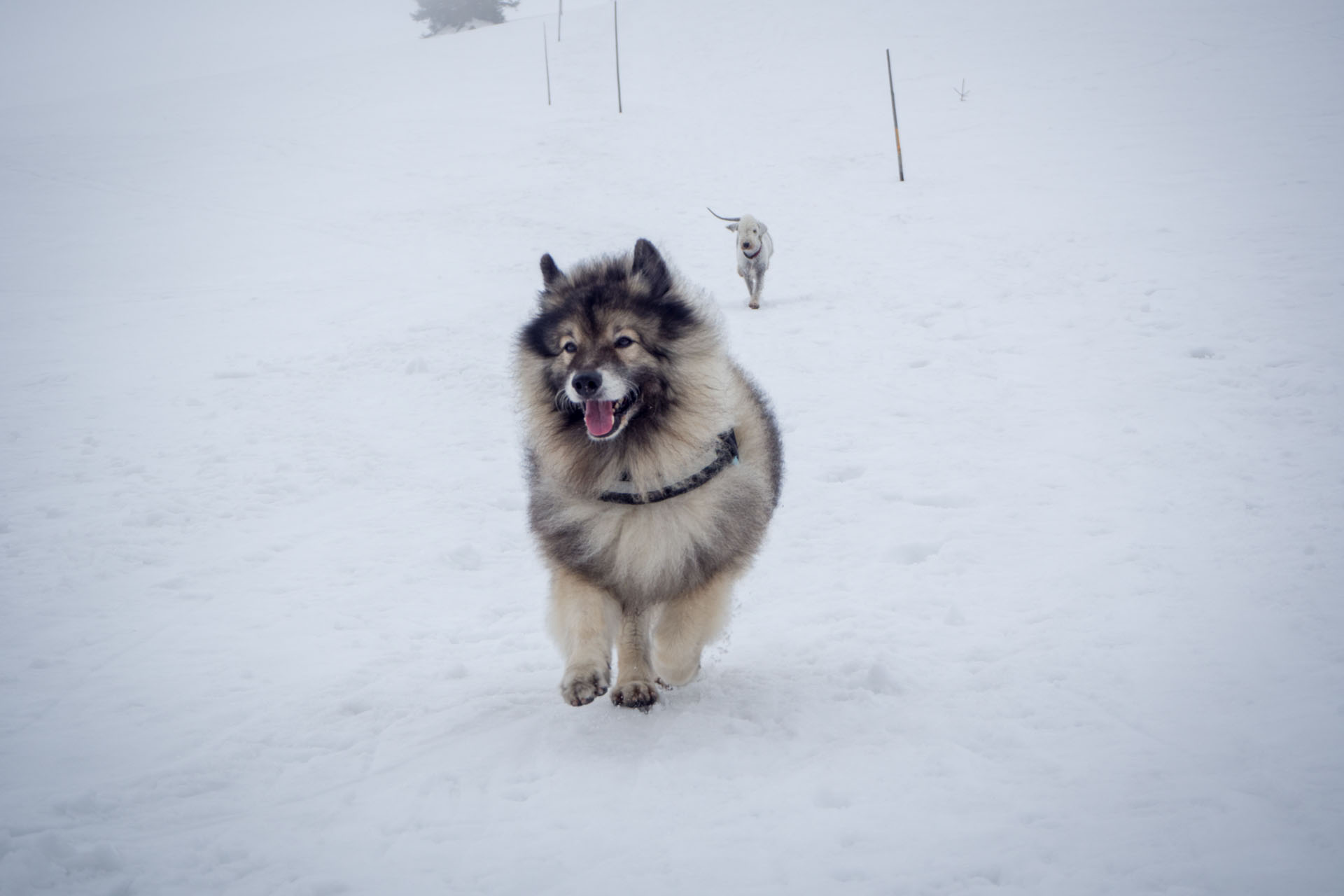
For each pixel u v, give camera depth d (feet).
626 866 9.05
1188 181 65.26
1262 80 98.02
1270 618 13.89
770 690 13.82
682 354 13.23
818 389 34.30
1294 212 51.24
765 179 88.38
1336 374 27.43
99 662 16.58
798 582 19.27
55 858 9.73
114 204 91.15
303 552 22.95
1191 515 19.36
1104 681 12.59
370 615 19.12
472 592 20.54
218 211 87.81
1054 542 19.29
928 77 119.85
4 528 24.76
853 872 8.55
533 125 118.42
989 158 84.64
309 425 34.14
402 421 34.30
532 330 14.07
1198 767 9.86
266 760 12.50
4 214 86.53
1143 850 8.38
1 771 12.17
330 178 100.37
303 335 48.19
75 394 39.55
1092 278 44.01
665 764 11.46
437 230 78.33
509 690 15.03
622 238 72.95
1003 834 8.95
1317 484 19.93
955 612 16.19
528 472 14.57
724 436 13.39
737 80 129.80
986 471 24.75
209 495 27.27
